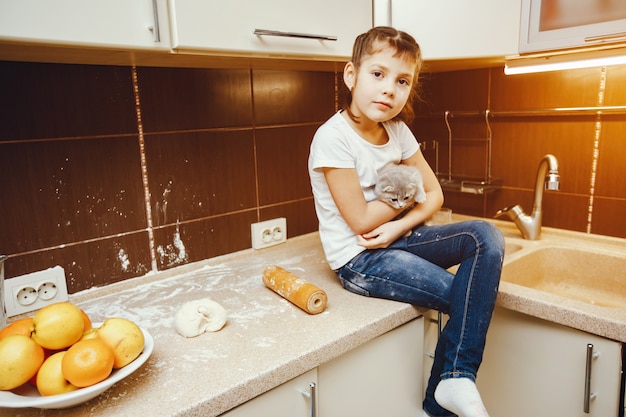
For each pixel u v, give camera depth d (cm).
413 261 105
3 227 100
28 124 100
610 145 135
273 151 144
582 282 137
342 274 112
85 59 98
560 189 148
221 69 128
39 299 106
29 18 70
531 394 108
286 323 96
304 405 87
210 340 90
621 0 103
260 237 143
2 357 68
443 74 168
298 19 102
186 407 70
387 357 103
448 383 93
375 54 100
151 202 121
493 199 165
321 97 153
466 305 96
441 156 176
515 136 155
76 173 108
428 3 119
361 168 109
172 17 85
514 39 118
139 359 77
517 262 133
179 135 123
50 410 71
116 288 116
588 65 121
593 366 96
